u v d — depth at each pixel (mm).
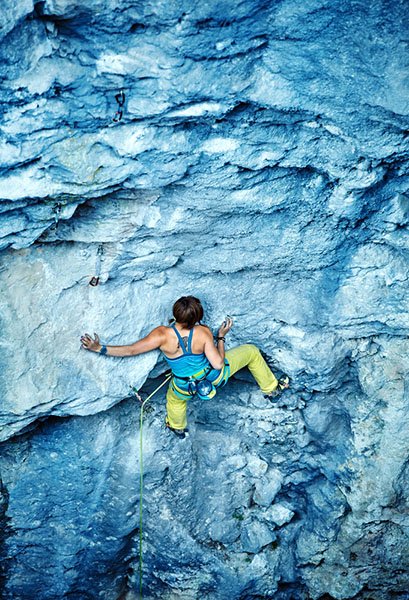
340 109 5609
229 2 4773
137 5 4711
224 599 9516
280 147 5980
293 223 6824
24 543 8711
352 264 7199
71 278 6852
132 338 7309
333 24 4992
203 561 9273
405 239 6898
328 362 7801
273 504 9312
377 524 8703
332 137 5938
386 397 8031
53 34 4828
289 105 5547
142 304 7289
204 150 5863
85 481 8352
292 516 9367
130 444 8336
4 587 9156
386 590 9273
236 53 5137
